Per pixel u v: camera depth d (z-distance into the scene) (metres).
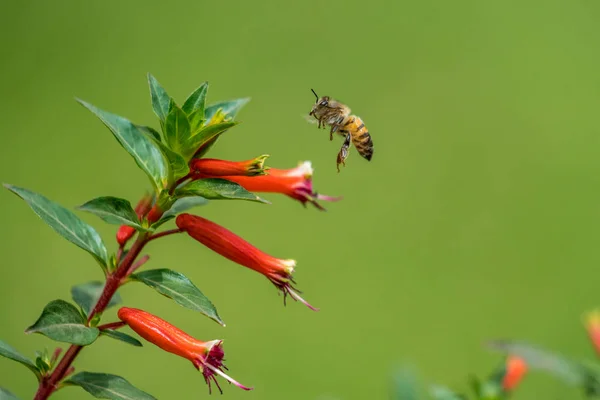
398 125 12.83
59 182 11.69
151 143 3.47
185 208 3.55
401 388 4.33
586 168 12.77
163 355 9.77
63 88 12.64
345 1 13.80
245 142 12.23
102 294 3.30
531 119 13.06
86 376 3.23
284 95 12.80
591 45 13.91
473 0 13.87
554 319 11.16
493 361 10.48
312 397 10.09
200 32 13.49
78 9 13.36
